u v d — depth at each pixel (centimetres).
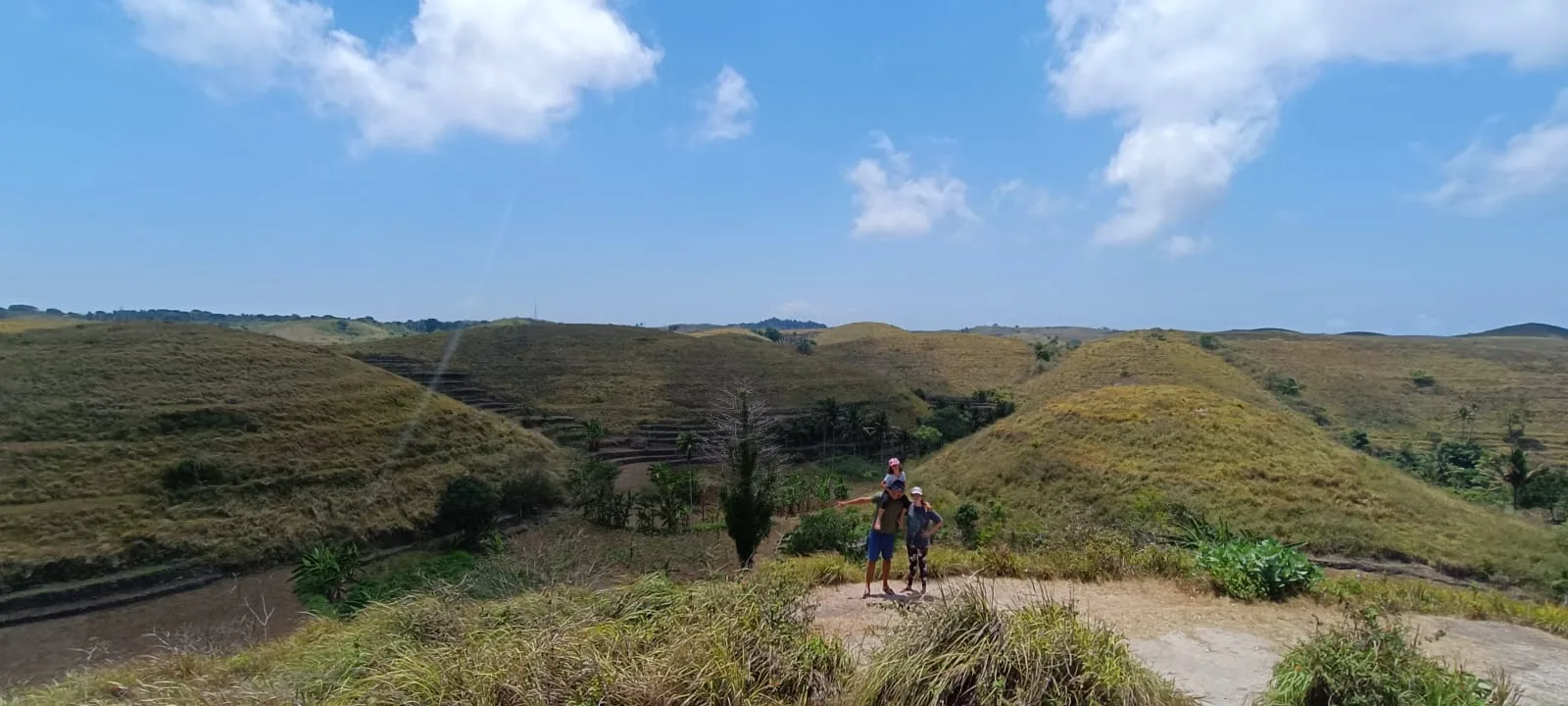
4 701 633
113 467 3070
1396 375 7762
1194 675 527
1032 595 622
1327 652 442
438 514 3334
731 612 498
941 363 9731
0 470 2870
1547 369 7656
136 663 721
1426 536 2711
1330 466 3231
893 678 427
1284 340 9038
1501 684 458
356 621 682
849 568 869
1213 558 800
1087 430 3859
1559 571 2419
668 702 399
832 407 5912
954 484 3841
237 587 2595
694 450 5247
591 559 1066
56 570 2453
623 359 7419
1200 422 3706
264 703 468
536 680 411
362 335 12256
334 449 3691
